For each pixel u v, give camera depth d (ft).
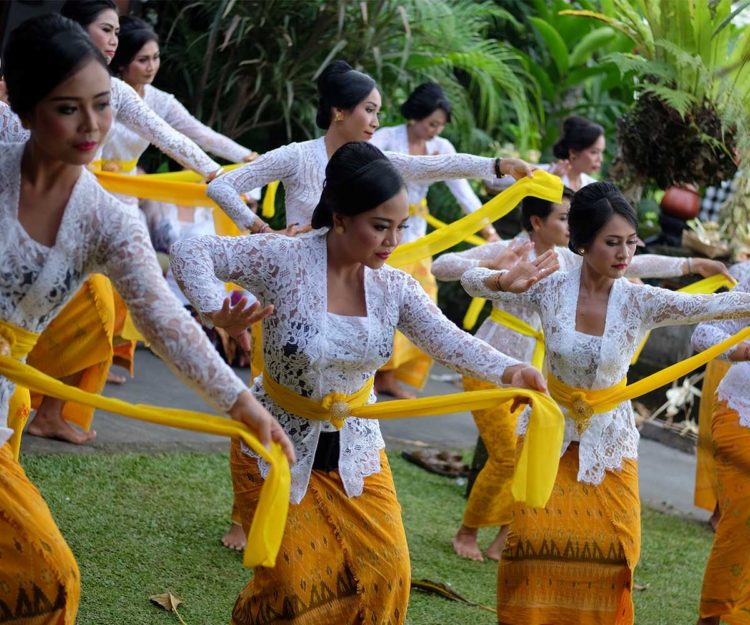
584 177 27.22
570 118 27.14
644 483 28.04
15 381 11.41
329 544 13.11
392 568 13.17
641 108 25.57
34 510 11.28
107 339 21.15
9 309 11.21
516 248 16.67
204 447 23.89
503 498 20.10
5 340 11.31
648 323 15.89
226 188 18.11
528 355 20.90
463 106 39.32
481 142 41.16
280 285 13.21
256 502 13.28
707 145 25.03
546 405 12.94
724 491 17.51
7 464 11.56
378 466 13.57
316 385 13.17
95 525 18.58
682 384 33.68
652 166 25.89
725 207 29.04
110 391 26.68
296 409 13.25
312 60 35.22
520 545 15.30
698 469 22.04
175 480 21.47
